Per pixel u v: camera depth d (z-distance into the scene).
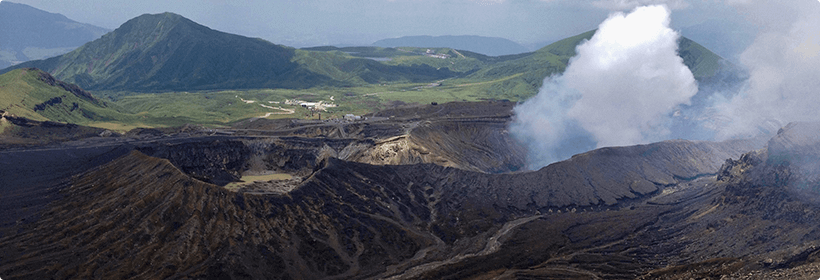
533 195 189.75
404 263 138.00
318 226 150.75
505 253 141.00
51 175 170.12
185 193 148.50
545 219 169.62
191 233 136.38
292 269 131.12
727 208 150.62
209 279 121.00
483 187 189.88
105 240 131.88
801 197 135.75
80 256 126.38
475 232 160.38
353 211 162.75
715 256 129.62
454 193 185.75
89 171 170.62
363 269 134.12
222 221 142.88
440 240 154.75
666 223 156.88
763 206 140.88
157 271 122.94
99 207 145.88
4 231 134.12
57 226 137.62
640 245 144.38
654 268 129.38
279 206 154.50
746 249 127.00
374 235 152.00
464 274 128.88
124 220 139.12
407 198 179.62
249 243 136.50
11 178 163.50
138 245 131.12
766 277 104.81
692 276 115.69
